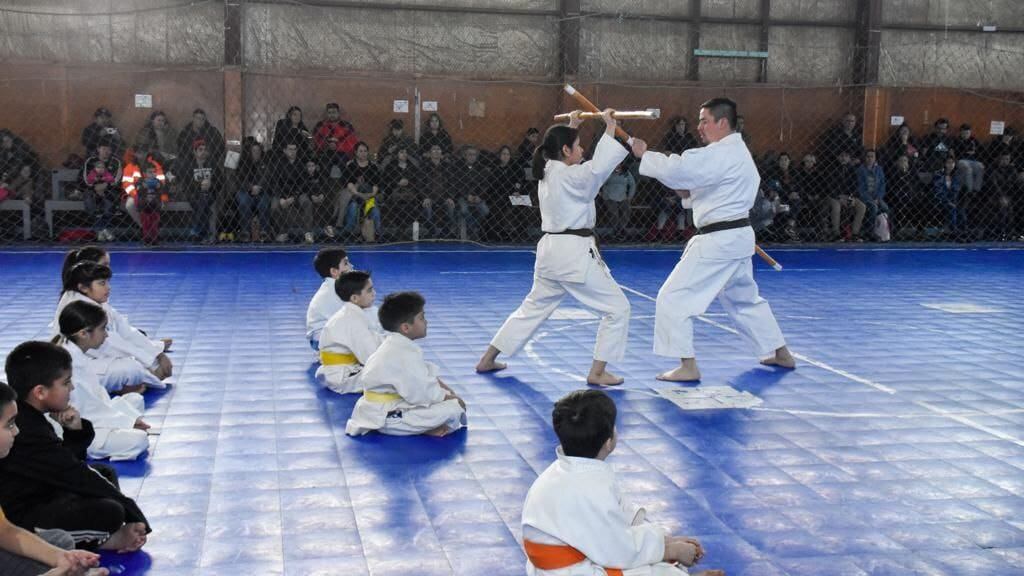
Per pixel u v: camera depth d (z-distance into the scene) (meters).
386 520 3.64
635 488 4.04
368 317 5.60
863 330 7.72
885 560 3.34
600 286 5.70
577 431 2.68
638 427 4.92
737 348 6.94
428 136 13.97
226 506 3.76
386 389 4.69
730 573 3.23
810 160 14.70
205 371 6.01
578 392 2.76
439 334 7.35
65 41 13.87
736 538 3.52
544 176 5.77
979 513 3.79
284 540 3.45
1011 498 3.96
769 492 4.00
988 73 16.38
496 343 6.03
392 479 4.10
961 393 5.69
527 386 5.74
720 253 5.77
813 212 14.77
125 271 10.57
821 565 3.30
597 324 7.73
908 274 11.27
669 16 15.34
